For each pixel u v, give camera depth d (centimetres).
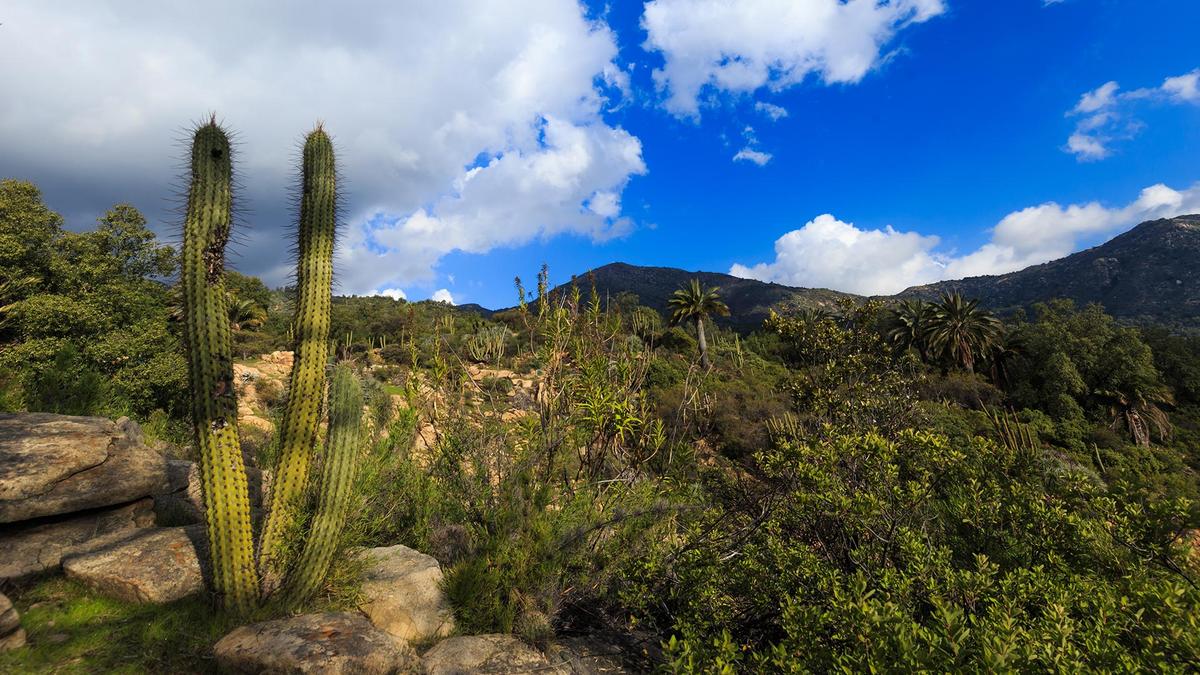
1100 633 221
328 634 300
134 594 335
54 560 354
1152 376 3259
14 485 357
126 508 429
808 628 269
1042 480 376
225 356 364
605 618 412
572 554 409
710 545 382
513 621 377
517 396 504
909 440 426
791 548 348
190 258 362
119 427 497
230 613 335
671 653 271
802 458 369
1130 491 324
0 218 1425
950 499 394
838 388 683
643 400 489
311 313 402
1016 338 3647
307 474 393
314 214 418
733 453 1379
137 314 1595
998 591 285
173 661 283
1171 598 210
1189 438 3278
